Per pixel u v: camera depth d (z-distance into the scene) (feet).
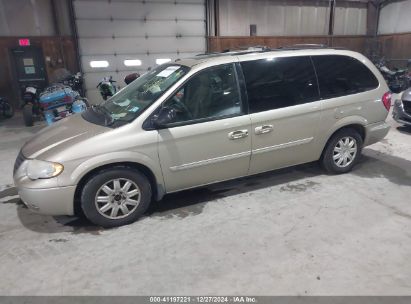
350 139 13.04
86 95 35.12
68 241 9.46
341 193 11.75
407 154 15.61
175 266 8.18
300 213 10.50
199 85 10.34
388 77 35.60
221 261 8.31
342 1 44.27
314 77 11.90
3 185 13.69
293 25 42.70
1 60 31.53
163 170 10.11
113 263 8.39
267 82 11.18
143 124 9.71
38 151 9.67
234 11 39.22
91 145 9.27
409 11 41.96
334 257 8.32
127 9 34.37
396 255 8.35
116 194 9.82
